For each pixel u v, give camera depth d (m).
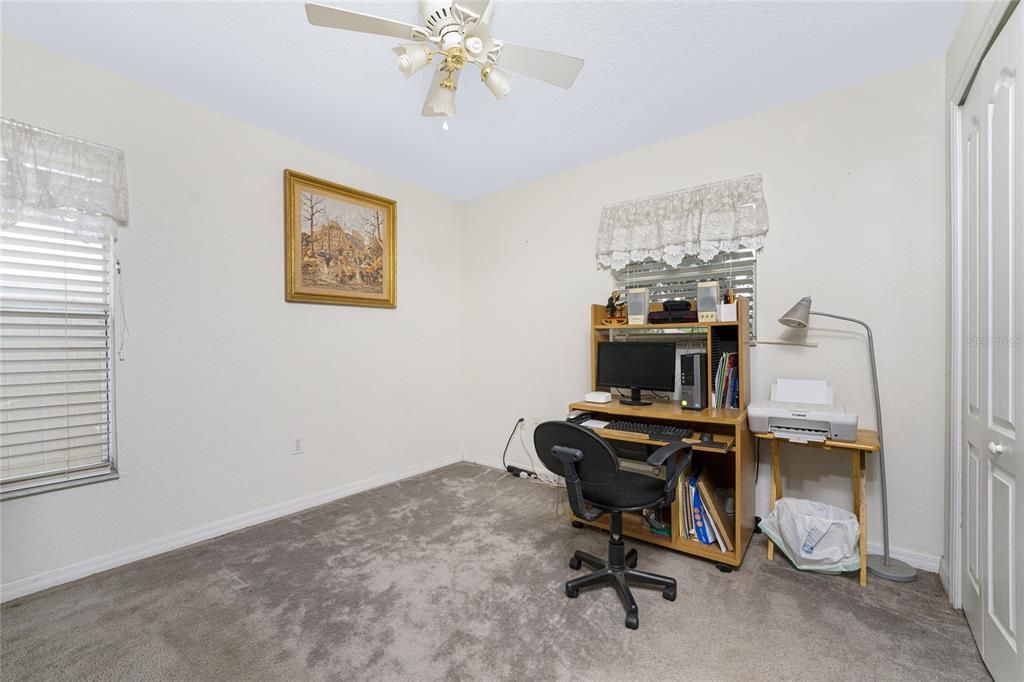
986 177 1.47
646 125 2.61
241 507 2.53
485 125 2.62
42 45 1.89
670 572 2.03
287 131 2.69
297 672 1.41
